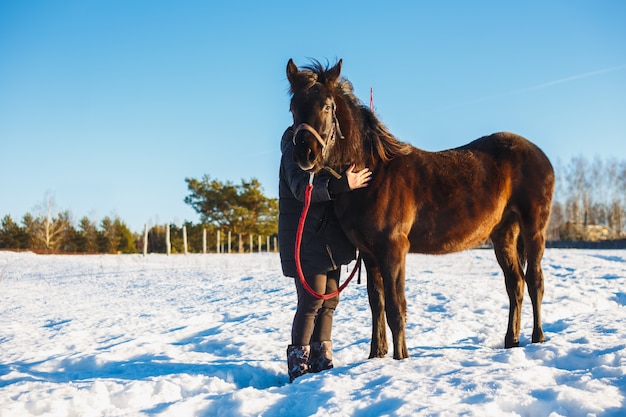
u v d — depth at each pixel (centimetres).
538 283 479
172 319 688
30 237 3856
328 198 382
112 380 375
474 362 369
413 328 558
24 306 839
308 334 399
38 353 505
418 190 434
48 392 339
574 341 431
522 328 563
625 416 253
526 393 285
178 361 453
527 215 480
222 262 1803
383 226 409
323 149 384
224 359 467
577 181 6188
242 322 644
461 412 260
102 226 4100
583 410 261
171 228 3966
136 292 1007
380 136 426
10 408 307
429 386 305
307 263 402
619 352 362
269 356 475
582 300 721
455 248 455
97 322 670
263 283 1083
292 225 410
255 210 4088
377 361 384
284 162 407
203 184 4050
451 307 683
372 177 416
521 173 481
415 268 1413
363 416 274
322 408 280
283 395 315
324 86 395
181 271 1423
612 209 6047
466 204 448
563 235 4591
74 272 1477
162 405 317
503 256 500
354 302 752
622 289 835
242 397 313
